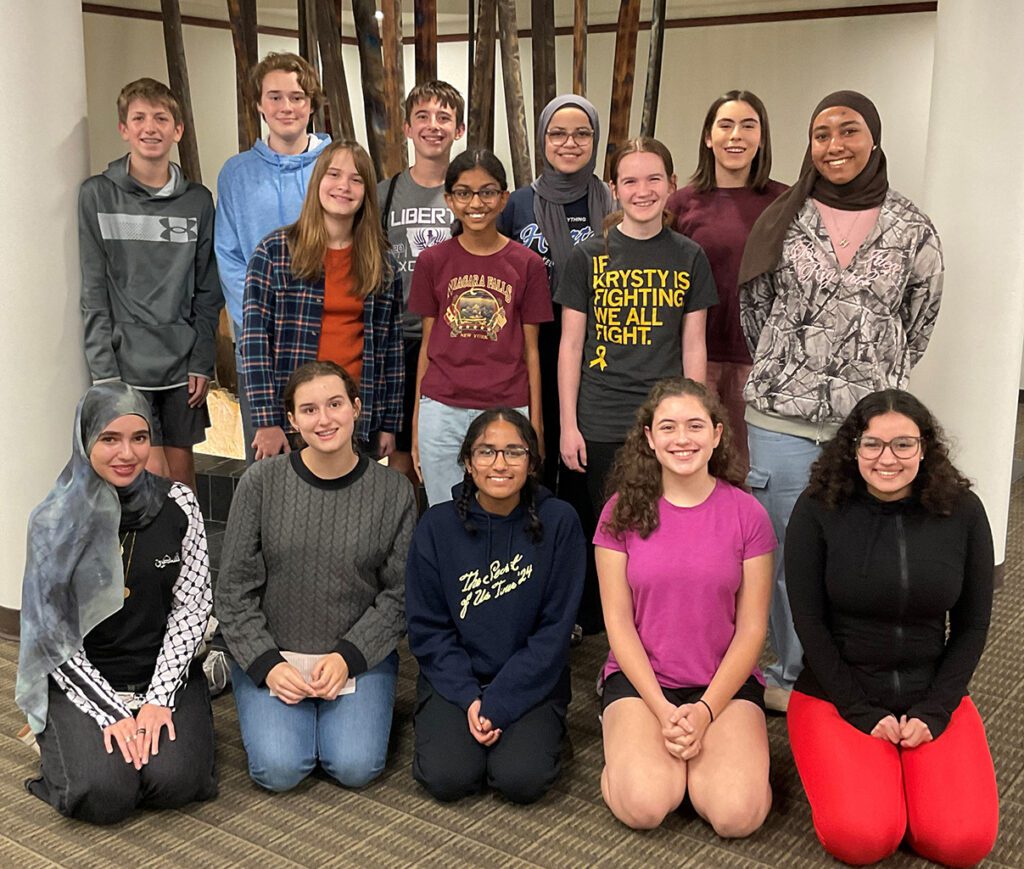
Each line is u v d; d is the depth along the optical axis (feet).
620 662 7.21
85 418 6.82
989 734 8.15
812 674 7.16
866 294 7.64
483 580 7.40
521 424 7.24
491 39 12.31
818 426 7.85
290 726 7.28
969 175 10.43
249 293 8.66
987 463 11.04
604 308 8.37
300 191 9.55
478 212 8.31
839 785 6.46
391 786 7.41
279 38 19.83
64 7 9.24
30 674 6.94
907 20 16.47
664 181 8.05
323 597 7.56
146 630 7.23
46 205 9.29
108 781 6.70
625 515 7.24
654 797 6.66
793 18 17.28
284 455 7.70
